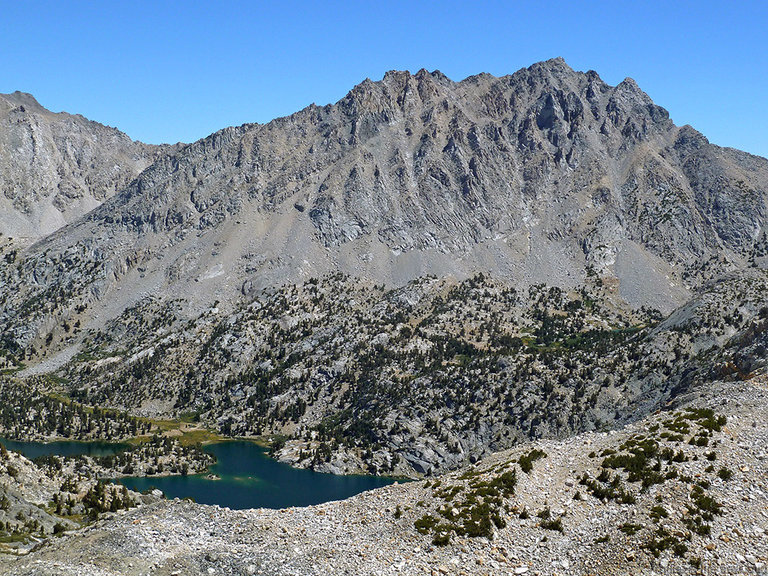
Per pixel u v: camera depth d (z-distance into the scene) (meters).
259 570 64.94
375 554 68.19
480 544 67.69
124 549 68.62
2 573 63.69
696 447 76.06
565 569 63.31
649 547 62.53
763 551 60.44
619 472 74.62
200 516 78.44
